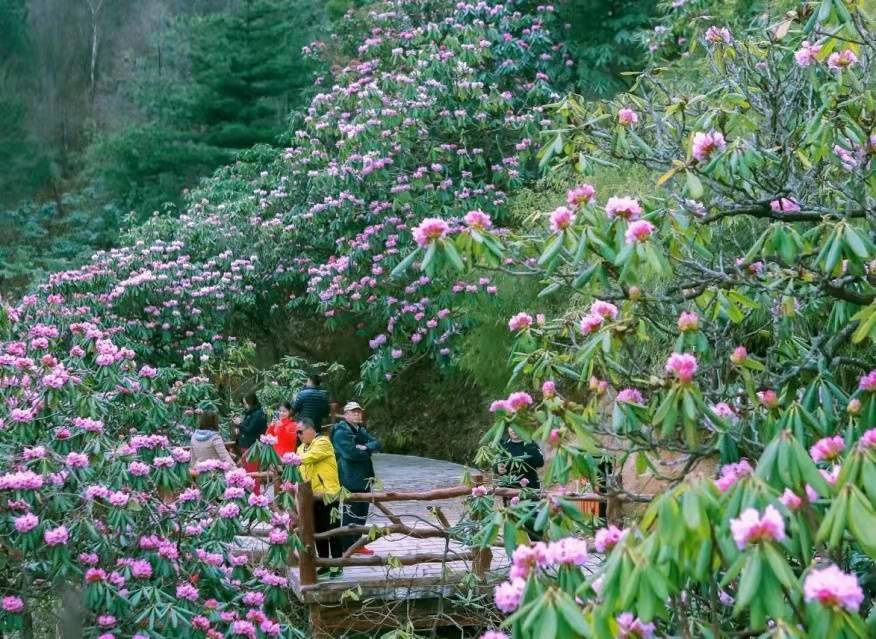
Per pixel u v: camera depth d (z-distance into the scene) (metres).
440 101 13.32
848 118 3.77
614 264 3.23
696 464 3.29
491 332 11.29
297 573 7.27
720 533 2.17
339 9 19.78
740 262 3.54
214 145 21.45
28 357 6.64
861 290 3.73
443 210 12.70
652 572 2.14
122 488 5.52
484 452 6.36
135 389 6.68
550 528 3.21
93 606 5.13
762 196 4.13
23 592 5.21
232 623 5.54
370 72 14.59
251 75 21.27
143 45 28.39
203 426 8.53
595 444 3.17
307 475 6.97
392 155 13.26
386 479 12.02
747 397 3.63
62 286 13.79
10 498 5.07
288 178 14.88
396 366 13.09
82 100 27.62
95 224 22.42
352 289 13.19
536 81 13.82
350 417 7.60
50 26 28.30
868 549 2.03
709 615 3.14
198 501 6.04
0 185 23.72
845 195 3.75
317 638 6.74
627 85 14.70
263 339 15.87
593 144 4.45
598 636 2.22
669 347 5.22
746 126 3.95
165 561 5.56
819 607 1.99
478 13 14.42
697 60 9.20
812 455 2.70
